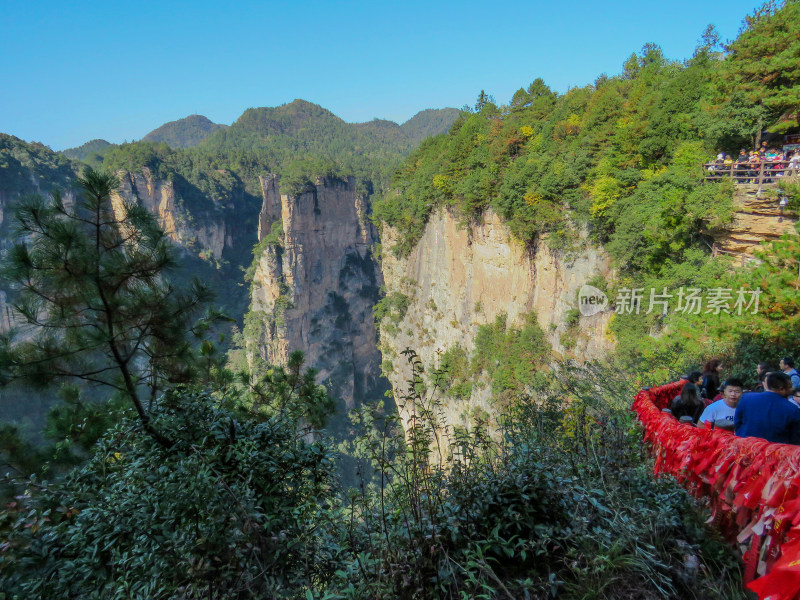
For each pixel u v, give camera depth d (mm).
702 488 3668
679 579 3078
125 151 140375
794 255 11031
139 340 5723
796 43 21938
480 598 3107
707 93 28656
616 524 3480
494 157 54250
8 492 4605
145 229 5711
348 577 3328
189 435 5234
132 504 4012
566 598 3014
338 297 130500
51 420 6105
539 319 45688
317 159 127438
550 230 42062
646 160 33969
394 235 80875
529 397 7266
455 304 63156
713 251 23547
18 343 5301
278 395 6512
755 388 9391
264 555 3469
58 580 3615
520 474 3863
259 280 119000
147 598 3123
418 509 3672
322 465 4926
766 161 20875
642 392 6059
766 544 2795
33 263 5062
